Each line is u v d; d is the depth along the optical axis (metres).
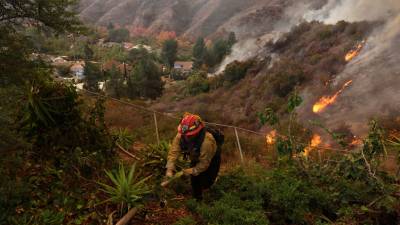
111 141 5.80
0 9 7.93
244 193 5.27
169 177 4.86
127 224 4.30
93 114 5.79
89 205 4.38
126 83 100.06
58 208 4.25
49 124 5.17
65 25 8.83
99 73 109.12
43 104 5.05
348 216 4.89
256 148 11.36
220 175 5.96
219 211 4.53
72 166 4.90
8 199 3.79
